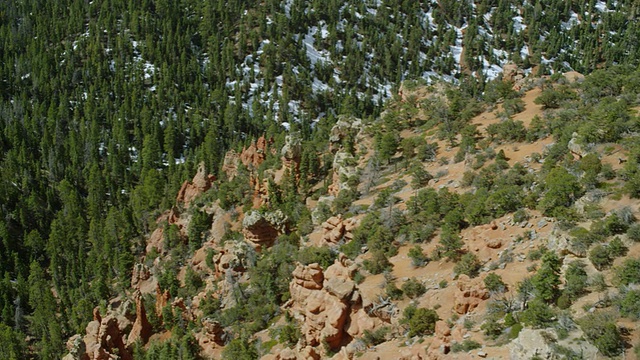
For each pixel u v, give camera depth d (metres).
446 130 96.44
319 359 59.09
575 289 47.66
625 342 40.78
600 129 68.19
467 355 46.03
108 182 186.00
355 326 58.22
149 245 135.50
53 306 130.12
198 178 147.62
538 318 45.00
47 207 180.62
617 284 46.53
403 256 67.62
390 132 101.25
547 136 79.94
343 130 114.75
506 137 84.44
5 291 142.12
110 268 142.00
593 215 55.94
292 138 115.06
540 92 96.44
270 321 76.00
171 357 77.94
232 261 90.50
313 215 91.62
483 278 54.44
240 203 121.88
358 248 71.62
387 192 81.75
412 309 55.97
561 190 61.47
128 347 91.50
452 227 67.69
